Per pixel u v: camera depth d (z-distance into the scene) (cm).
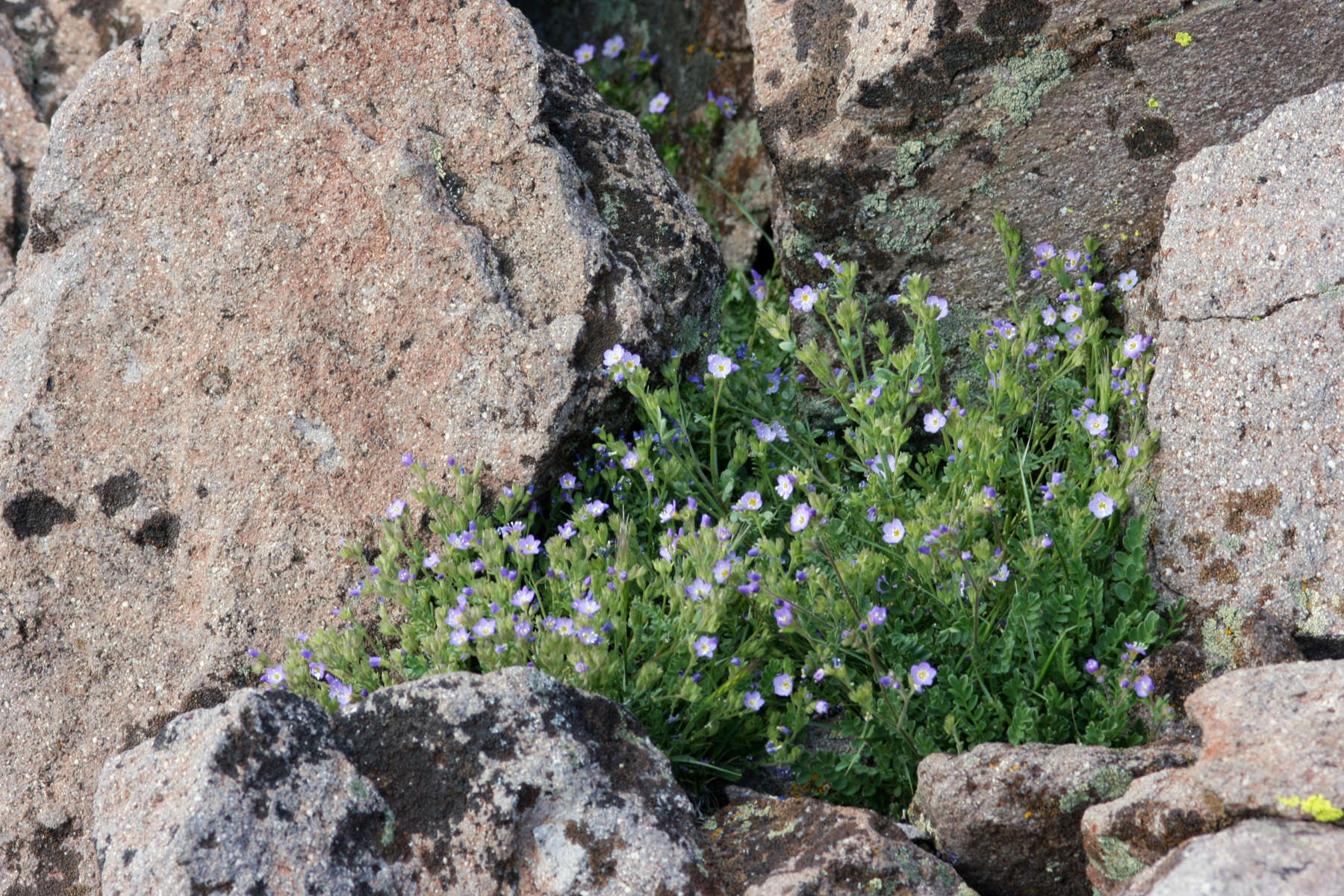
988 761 288
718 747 340
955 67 399
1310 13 374
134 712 366
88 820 359
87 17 548
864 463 378
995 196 411
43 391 391
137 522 380
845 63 414
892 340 407
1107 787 276
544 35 639
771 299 514
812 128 420
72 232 410
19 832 359
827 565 353
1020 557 351
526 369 374
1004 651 325
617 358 372
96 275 400
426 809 277
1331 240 330
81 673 371
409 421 378
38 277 409
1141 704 316
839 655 334
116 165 407
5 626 373
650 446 385
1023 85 397
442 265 381
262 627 370
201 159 401
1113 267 411
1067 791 278
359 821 274
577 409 376
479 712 284
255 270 392
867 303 432
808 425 441
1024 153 405
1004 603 340
